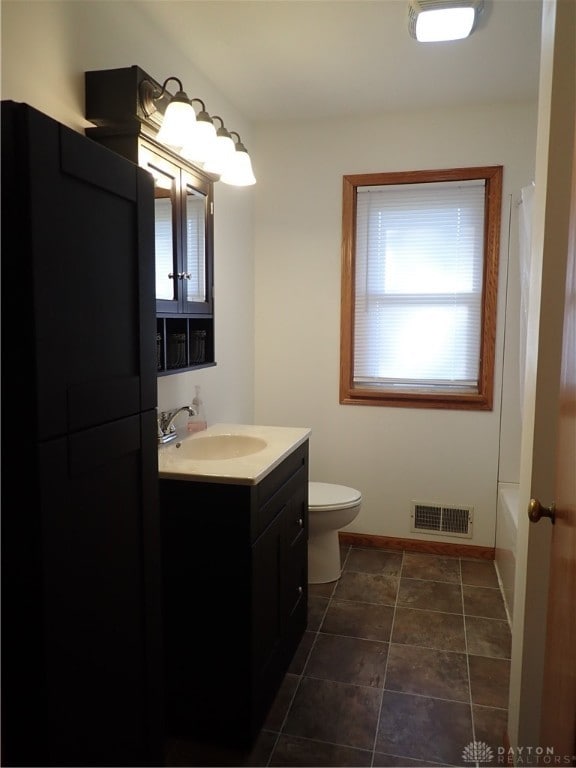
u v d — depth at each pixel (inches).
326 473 135.2
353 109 120.5
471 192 121.6
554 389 56.3
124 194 46.1
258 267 133.9
